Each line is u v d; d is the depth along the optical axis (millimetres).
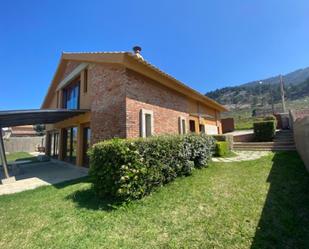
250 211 3963
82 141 11227
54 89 16766
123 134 7996
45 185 7699
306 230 3193
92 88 10414
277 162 7539
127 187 4734
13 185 8188
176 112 11734
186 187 5652
